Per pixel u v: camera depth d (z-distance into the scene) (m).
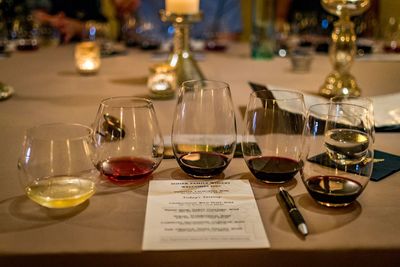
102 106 0.86
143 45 2.51
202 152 0.88
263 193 0.80
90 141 0.78
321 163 0.77
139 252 0.64
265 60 2.22
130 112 0.86
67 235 0.67
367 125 0.81
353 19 2.83
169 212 0.73
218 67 2.02
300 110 0.84
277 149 0.85
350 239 0.67
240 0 3.88
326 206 0.76
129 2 2.76
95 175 0.78
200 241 0.66
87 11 3.03
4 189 0.81
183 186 0.82
